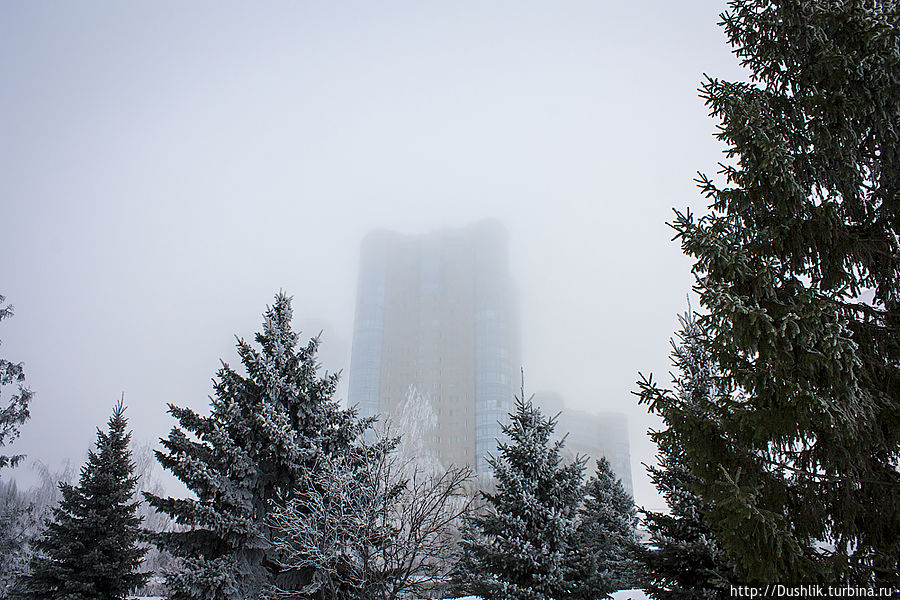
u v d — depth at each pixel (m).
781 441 7.07
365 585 14.68
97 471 22.45
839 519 7.02
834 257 7.49
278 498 17.31
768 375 6.75
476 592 16.44
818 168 7.79
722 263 7.22
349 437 18.38
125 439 23.55
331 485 15.61
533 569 15.26
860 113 7.51
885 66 7.27
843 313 7.51
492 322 127.44
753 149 7.62
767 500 7.09
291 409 18.73
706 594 12.48
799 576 6.58
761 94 8.45
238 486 16.67
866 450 6.95
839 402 6.46
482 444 105.38
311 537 15.04
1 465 27.06
